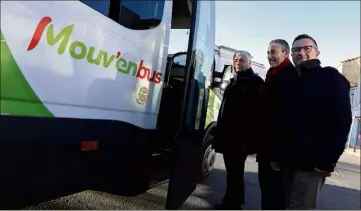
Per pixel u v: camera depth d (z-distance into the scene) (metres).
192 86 3.71
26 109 2.20
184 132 3.59
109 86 2.83
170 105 3.79
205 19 4.09
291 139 2.54
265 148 3.28
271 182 3.42
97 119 2.73
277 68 3.18
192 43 3.53
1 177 2.52
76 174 2.65
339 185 6.61
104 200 3.83
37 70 2.21
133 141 3.07
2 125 2.17
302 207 2.50
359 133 23.55
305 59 2.61
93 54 2.62
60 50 2.34
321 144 2.40
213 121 4.75
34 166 2.46
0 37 1.97
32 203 2.54
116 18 2.83
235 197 3.87
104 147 2.79
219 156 8.03
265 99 3.25
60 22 2.31
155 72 3.46
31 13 2.12
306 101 2.50
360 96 25.14
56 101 2.38
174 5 4.05
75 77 2.49
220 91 4.92
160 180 3.27
